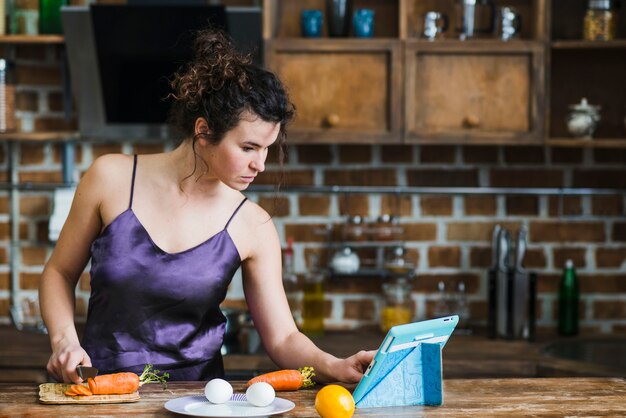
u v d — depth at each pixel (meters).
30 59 4.18
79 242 2.47
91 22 3.79
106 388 2.10
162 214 2.43
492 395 2.19
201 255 2.44
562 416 1.99
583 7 4.15
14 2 4.12
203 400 2.09
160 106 3.93
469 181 4.21
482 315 4.24
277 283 2.55
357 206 4.23
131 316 2.42
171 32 3.78
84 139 4.09
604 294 4.24
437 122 3.87
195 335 2.49
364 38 3.87
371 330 4.16
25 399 2.09
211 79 2.18
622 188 4.23
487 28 3.91
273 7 3.96
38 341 3.82
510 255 4.23
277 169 4.19
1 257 4.25
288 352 2.41
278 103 2.19
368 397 2.08
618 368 3.51
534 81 3.86
